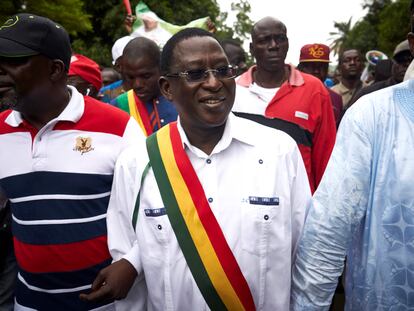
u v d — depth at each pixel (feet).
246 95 11.18
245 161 5.81
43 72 6.31
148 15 14.11
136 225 5.98
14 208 6.81
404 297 4.90
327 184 5.27
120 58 12.23
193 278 5.57
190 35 5.68
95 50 62.80
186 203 5.64
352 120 5.19
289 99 10.74
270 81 11.16
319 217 5.28
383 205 4.95
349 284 5.56
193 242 5.55
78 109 6.70
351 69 20.94
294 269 5.76
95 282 5.93
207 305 5.57
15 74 6.16
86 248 6.64
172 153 5.85
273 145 5.86
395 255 4.90
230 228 5.62
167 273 5.69
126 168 6.14
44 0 49.06
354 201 5.12
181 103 5.70
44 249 6.58
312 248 5.33
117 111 7.10
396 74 13.60
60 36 6.48
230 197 5.70
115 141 6.84
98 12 65.10
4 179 6.76
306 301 5.46
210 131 5.85
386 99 5.08
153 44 10.18
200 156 5.83
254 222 5.60
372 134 5.05
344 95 21.29
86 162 6.65
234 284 5.50
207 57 5.50
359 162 5.09
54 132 6.63
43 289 6.70
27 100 6.34
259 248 5.61
